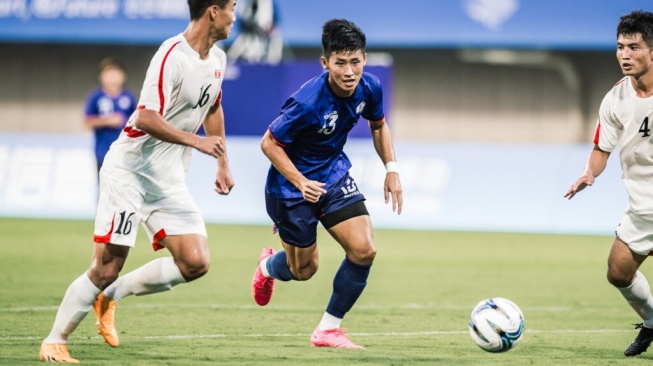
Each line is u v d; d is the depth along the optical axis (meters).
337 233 20.38
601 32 57.91
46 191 58.94
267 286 23.42
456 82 66.81
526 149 56.50
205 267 18.92
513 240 50.44
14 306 27.17
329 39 18.81
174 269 19.11
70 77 70.25
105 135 44.62
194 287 32.62
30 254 40.94
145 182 18.56
